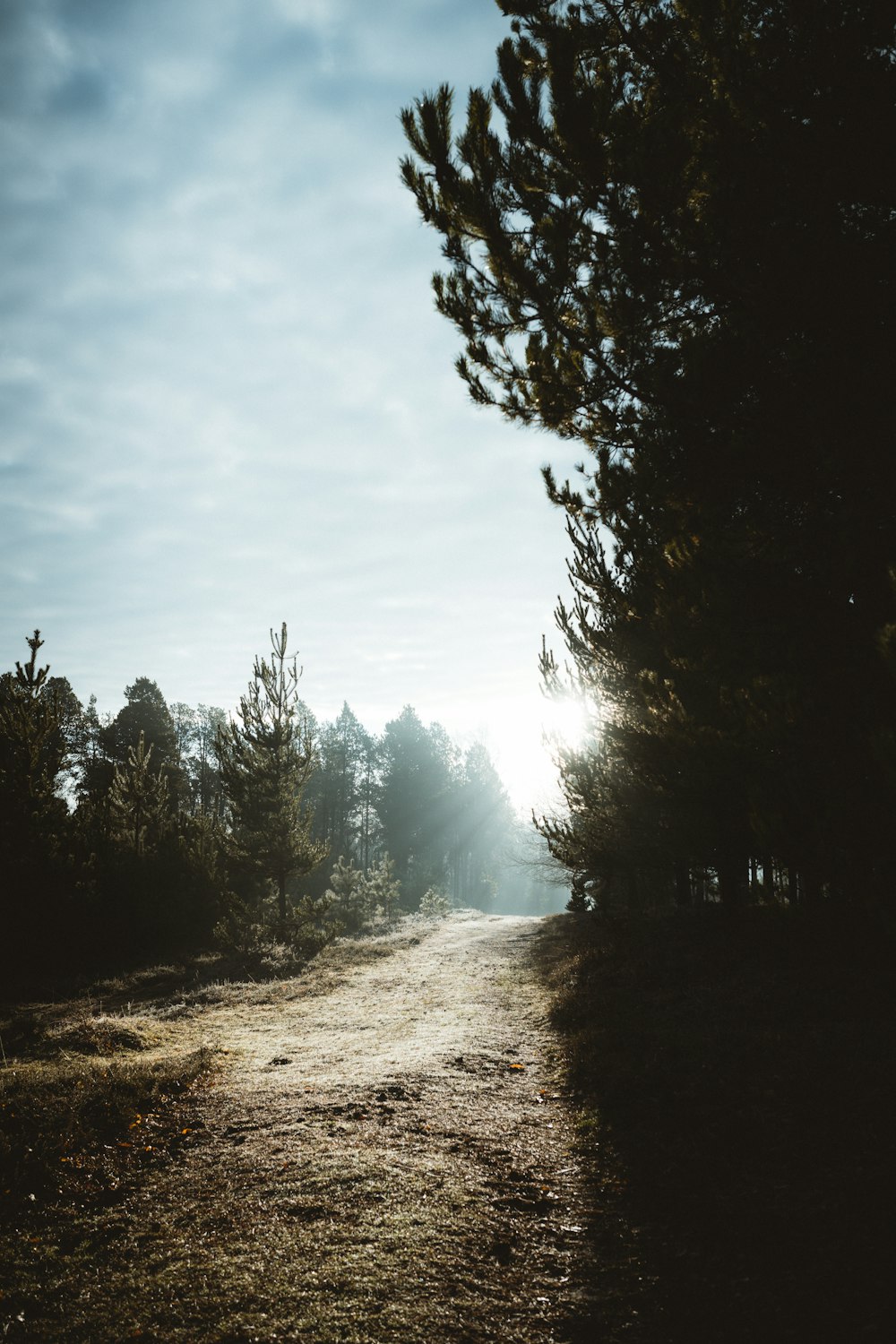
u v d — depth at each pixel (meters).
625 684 10.88
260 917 23.20
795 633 5.95
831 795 5.12
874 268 4.82
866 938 5.12
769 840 5.23
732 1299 3.70
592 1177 5.45
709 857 9.49
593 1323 3.65
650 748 9.23
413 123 5.86
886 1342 3.15
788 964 10.17
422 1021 11.82
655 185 4.97
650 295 5.54
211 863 26.42
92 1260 4.41
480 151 5.71
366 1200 4.96
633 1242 4.44
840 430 5.07
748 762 6.16
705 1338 3.44
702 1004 9.51
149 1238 4.65
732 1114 6.06
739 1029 8.21
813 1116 5.68
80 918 21.41
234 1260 4.25
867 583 5.27
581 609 13.10
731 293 5.37
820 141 4.63
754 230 4.88
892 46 4.57
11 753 21.16
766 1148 5.36
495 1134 6.41
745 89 4.77
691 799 8.80
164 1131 6.66
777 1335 3.37
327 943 22.25
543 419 6.68
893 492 5.04
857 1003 8.21
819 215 4.82
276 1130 6.51
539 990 13.70
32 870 20.55
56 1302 3.94
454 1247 4.38
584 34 5.67
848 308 4.84
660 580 7.33
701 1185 5.02
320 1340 3.46
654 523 6.87
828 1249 3.97
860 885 4.72
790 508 6.03
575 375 6.08
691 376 5.43
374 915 31.94
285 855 22.36
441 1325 3.60
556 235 5.52
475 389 6.88
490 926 27.38
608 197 5.30
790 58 4.68
